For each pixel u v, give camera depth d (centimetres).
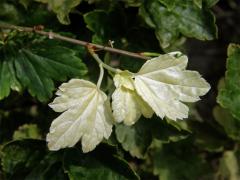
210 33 19
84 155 19
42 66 19
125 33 20
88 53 19
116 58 20
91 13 19
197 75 16
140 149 20
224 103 19
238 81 19
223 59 32
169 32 19
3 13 20
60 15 19
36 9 20
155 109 16
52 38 18
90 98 16
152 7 19
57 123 16
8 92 19
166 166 22
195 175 22
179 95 16
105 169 19
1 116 22
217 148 23
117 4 20
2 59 19
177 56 17
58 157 20
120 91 16
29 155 19
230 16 32
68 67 18
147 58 17
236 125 23
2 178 21
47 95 19
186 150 22
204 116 30
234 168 23
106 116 16
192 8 19
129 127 20
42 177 19
